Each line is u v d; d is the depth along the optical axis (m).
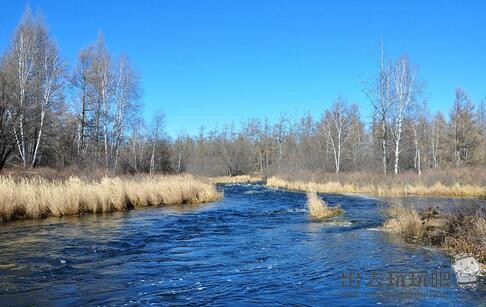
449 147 65.00
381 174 40.50
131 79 44.59
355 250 12.02
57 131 41.25
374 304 7.50
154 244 13.31
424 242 13.05
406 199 27.80
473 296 7.87
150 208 24.47
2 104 29.94
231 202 28.88
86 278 9.28
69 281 9.05
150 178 32.94
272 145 86.31
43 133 38.41
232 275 9.52
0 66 35.44
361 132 65.81
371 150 59.56
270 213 22.16
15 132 31.55
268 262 10.77
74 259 11.11
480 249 10.70
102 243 13.37
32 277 9.34
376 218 19.09
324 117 61.72
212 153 85.12
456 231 12.63
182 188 28.17
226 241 13.86
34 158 34.59
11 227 16.53
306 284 8.77
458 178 33.97
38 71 35.47
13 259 11.03
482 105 73.94
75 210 20.47
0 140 29.80
